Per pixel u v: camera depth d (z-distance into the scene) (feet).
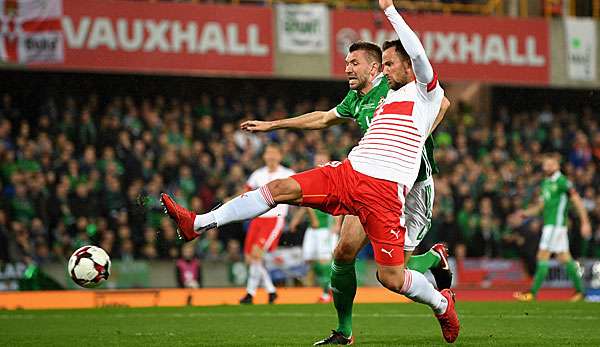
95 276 46.78
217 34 138.62
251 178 96.12
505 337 52.75
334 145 142.10
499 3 158.40
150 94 156.46
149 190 122.01
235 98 162.30
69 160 122.62
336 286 47.09
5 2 127.65
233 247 121.80
